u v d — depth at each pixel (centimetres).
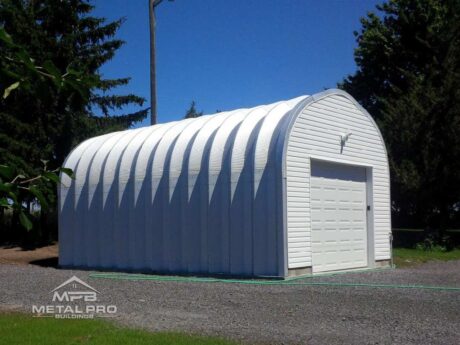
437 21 3422
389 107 3023
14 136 2792
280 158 1451
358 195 1791
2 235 3033
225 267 1538
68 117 2967
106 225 1902
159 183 1742
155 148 1825
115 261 1861
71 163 2102
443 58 3120
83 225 1992
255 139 1532
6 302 1112
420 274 1592
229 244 1533
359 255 1778
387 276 1527
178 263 1661
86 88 273
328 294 1165
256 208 1480
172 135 1833
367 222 1827
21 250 2750
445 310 965
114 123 3481
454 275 1559
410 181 2630
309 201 1534
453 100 2567
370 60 3888
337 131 1680
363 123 1809
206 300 1098
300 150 1517
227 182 1553
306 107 1554
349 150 1727
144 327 832
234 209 1527
